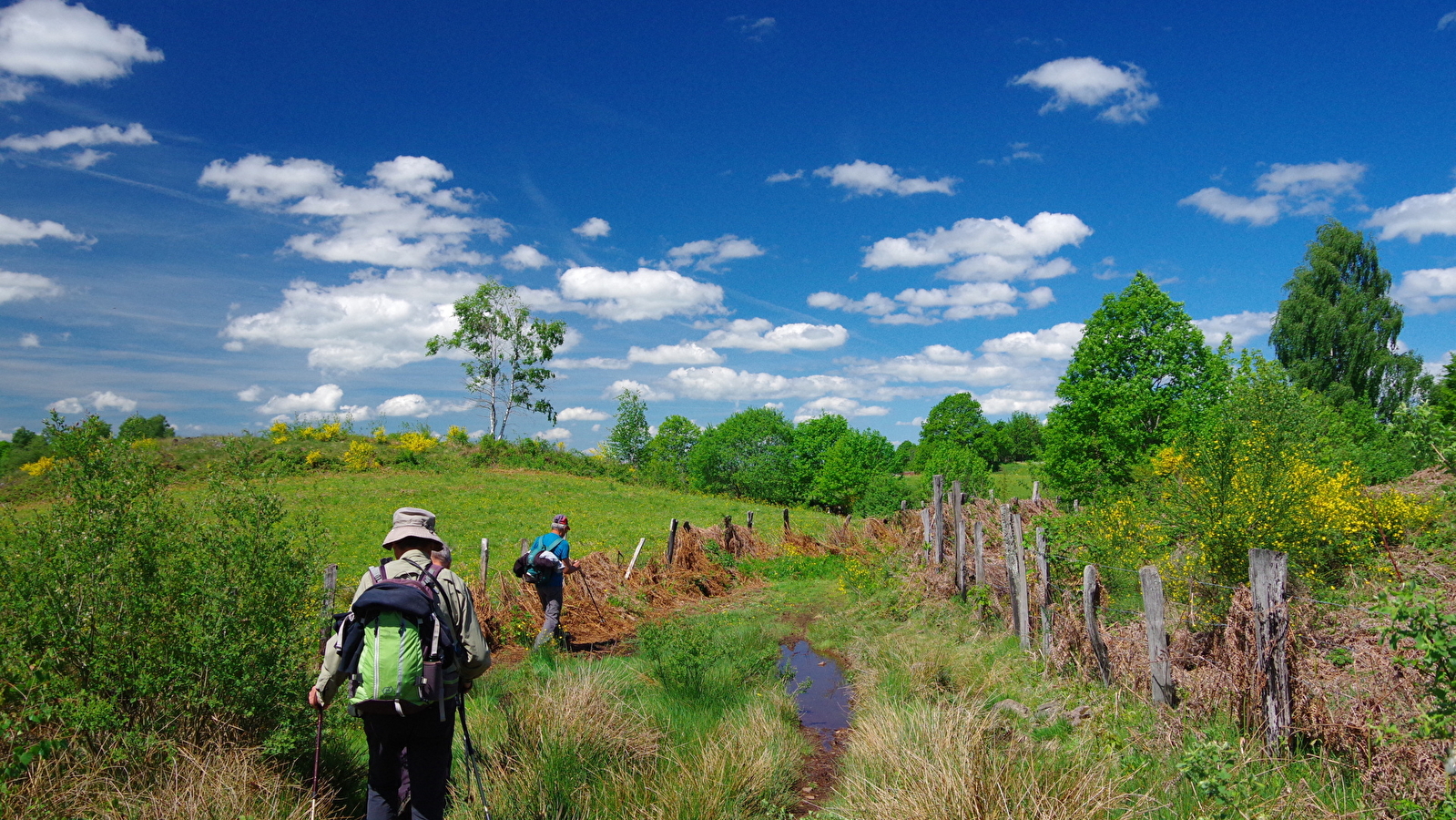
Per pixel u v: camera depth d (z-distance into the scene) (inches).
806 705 300.8
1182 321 1034.1
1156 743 202.4
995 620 383.2
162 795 150.4
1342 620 232.7
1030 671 293.4
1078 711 237.6
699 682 287.7
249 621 179.5
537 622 417.4
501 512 1080.8
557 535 383.2
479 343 2071.9
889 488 1218.0
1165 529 367.6
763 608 522.6
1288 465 336.8
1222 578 310.8
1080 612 303.0
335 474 1344.7
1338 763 171.9
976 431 2770.7
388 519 943.7
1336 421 566.9
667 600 542.9
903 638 371.2
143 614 172.4
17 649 156.4
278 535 194.7
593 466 1718.8
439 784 143.7
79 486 176.6
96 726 154.3
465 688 158.6
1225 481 334.6
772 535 839.7
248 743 173.9
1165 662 232.1
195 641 167.8
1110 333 1063.6
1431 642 133.6
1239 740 185.2
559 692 228.1
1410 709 169.5
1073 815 149.9
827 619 464.8
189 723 170.7
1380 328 1457.9
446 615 147.1
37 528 170.4
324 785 174.2
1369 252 1497.3
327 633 198.8
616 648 394.9
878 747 205.3
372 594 139.8
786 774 213.8
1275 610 193.8
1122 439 1028.5
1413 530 375.9
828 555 743.7
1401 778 152.9
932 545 529.0
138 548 174.7
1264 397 397.4
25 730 155.3
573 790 181.6
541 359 2129.7
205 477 200.7
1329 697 189.0
